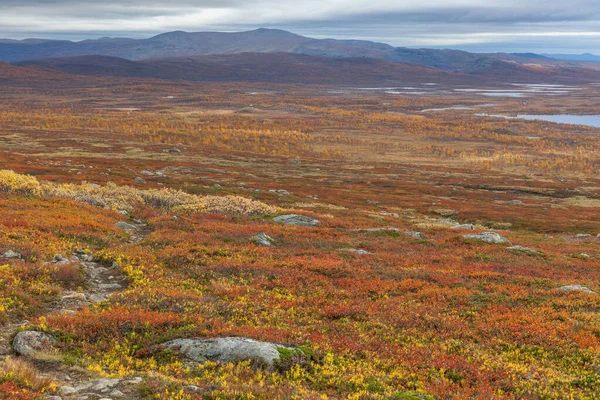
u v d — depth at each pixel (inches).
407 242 1540.4
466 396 462.0
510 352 622.8
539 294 922.1
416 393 462.3
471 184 5132.9
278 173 5147.6
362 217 2415.1
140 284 813.9
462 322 734.5
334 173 5497.1
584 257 1520.7
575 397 492.4
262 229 1469.0
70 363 466.0
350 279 960.9
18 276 738.8
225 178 4133.9
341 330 660.1
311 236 1459.2
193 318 616.7
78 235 1105.4
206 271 952.9
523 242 1903.3
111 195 1856.5
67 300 696.4
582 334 686.5
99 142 6624.0
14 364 420.2
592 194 4808.1
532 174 6505.9
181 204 1911.9
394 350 591.2
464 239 1626.5
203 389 416.5
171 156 5743.1
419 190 4461.1
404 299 844.6
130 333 561.3
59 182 2610.7
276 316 697.6
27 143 5851.4
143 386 412.2
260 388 425.4
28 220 1126.4
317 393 433.1
